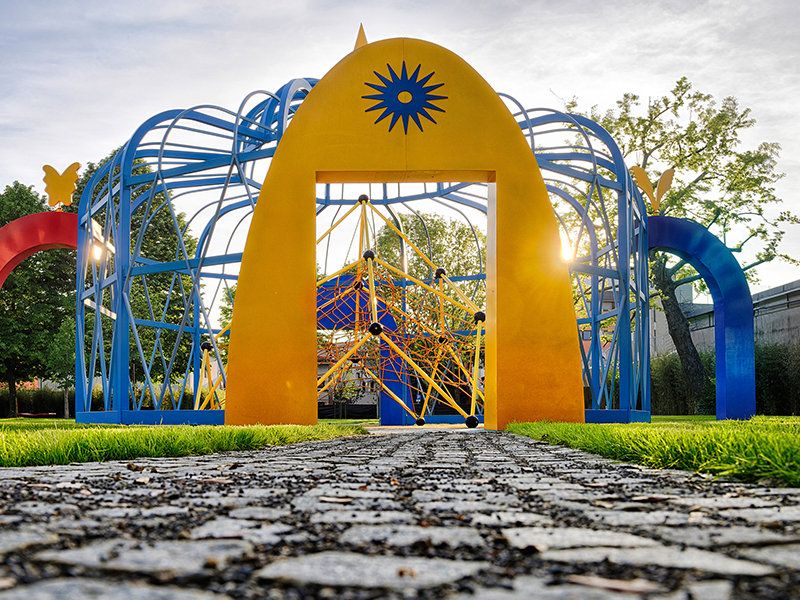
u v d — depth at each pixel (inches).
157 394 1457.9
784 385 890.7
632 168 701.9
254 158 584.1
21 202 1407.5
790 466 143.5
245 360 501.4
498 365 508.7
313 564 68.4
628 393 615.5
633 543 80.8
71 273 1440.7
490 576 63.8
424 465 201.8
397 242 1644.9
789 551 75.5
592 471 180.1
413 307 827.4
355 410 1382.9
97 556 69.9
